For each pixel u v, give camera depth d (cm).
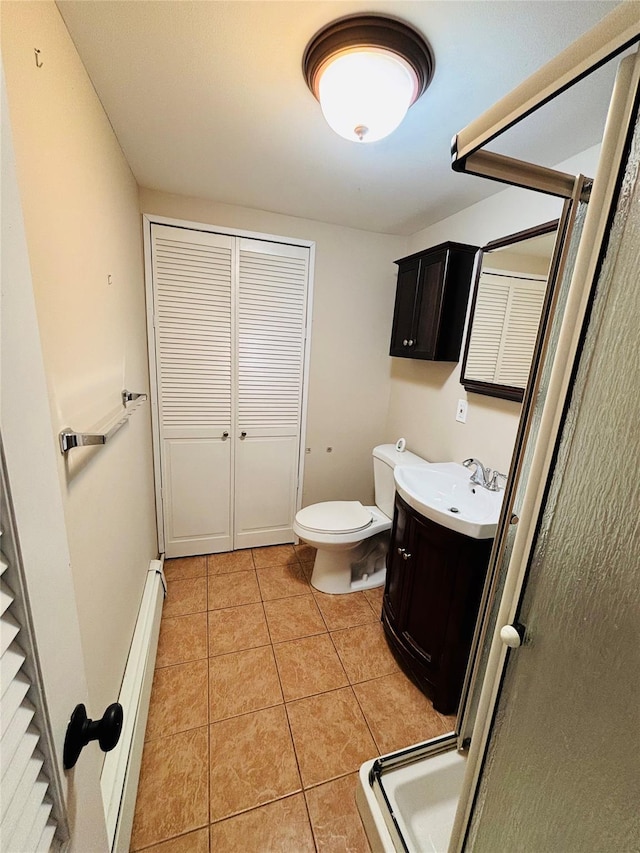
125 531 137
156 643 162
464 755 117
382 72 94
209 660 162
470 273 184
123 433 139
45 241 74
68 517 81
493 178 65
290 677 155
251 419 236
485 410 175
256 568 232
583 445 45
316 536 197
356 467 271
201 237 201
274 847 101
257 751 125
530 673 54
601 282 43
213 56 99
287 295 226
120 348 141
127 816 97
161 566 202
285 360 235
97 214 112
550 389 51
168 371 212
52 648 39
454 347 191
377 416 268
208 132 134
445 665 138
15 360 34
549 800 50
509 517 89
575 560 46
